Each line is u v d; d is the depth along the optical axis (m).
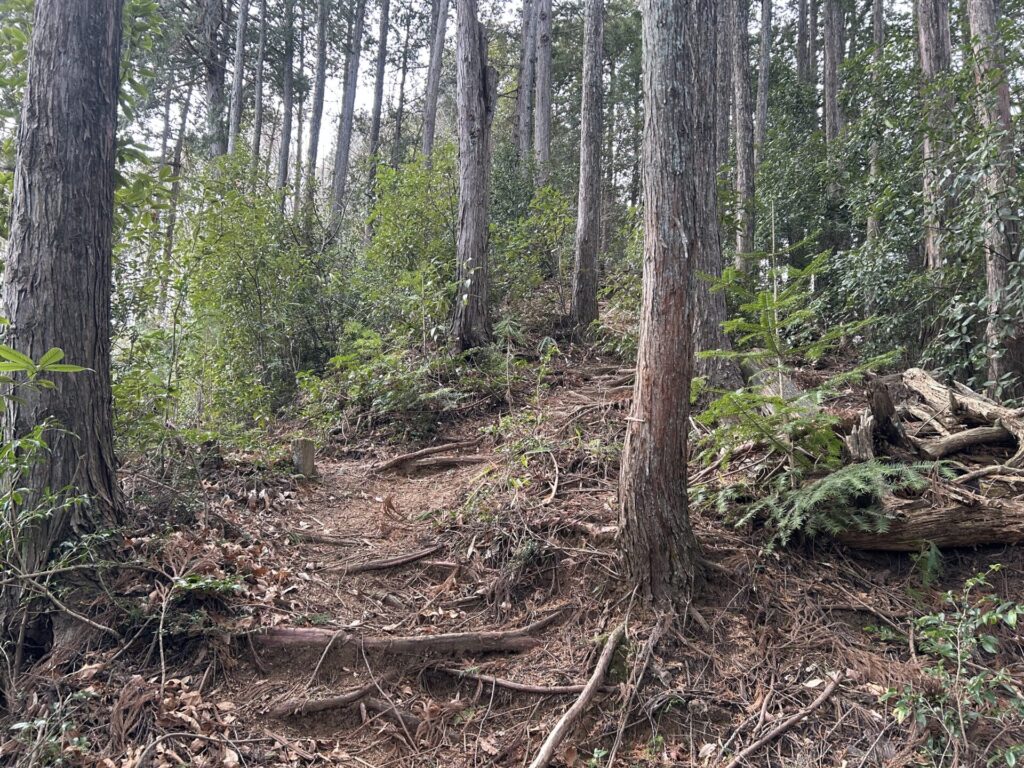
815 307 8.16
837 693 3.21
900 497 4.13
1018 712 2.99
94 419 3.62
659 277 3.58
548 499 4.71
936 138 6.48
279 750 2.95
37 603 3.23
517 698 3.31
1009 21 6.05
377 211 10.10
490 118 8.74
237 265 8.42
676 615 3.56
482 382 7.64
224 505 4.78
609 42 23.86
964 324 5.81
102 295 3.68
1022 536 3.87
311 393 7.60
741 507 4.32
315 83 21.75
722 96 11.88
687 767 2.93
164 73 13.01
